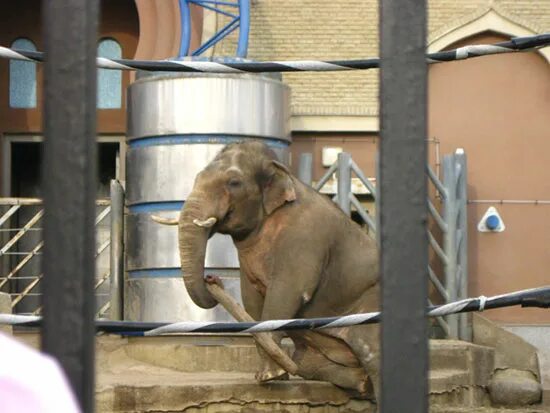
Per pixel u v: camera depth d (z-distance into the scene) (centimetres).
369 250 1159
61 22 367
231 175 1126
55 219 368
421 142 389
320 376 1154
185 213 1125
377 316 546
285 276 1125
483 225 1773
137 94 1477
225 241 1405
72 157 367
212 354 1335
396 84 389
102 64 556
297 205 1145
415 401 388
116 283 1524
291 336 1160
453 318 1568
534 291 533
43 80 372
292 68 556
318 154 1786
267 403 1152
